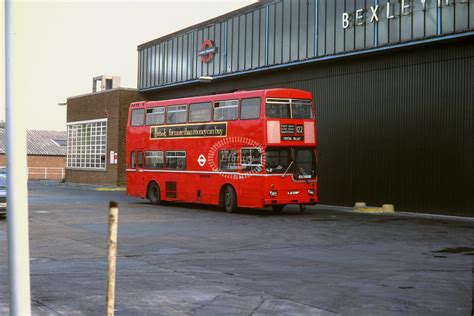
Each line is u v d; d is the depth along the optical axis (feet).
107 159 147.64
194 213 72.90
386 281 29.60
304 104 71.41
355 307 23.90
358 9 81.25
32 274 31.35
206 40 114.32
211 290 27.25
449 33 69.41
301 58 90.99
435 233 52.26
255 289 27.50
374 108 81.61
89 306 23.88
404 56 77.41
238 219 65.26
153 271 32.50
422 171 74.74
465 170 69.67
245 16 103.91
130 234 50.83
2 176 65.57
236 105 72.43
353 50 81.82
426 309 23.58
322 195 89.86
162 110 85.61
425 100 74.59
